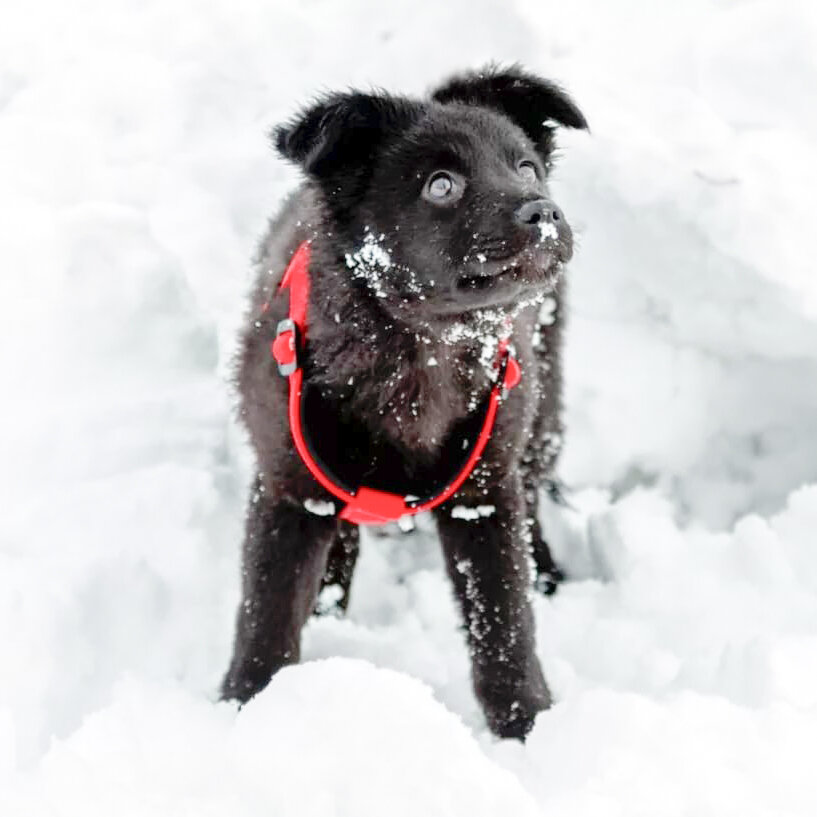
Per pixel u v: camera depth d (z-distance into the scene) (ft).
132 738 4.41
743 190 5.80
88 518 5.31
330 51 6.62
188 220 6.11
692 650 5.06
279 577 4.77
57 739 4.52
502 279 4.50
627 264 5.91
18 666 4.75
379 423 4.65
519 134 4.78
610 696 4.48
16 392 5.72
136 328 5.94
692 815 4.23
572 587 5.49
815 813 4.26
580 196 5.95
